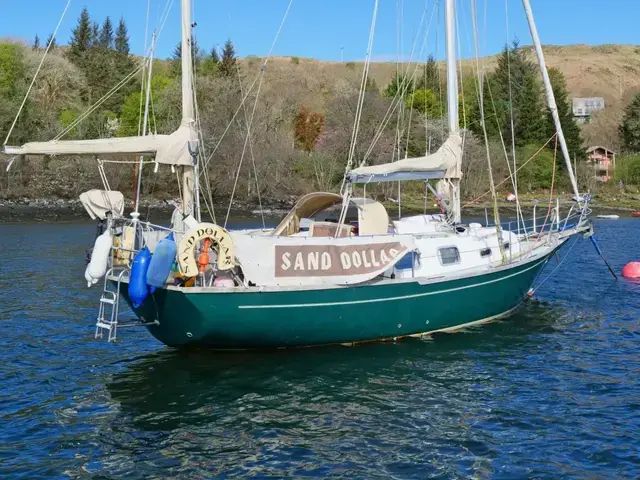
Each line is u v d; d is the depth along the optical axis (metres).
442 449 9.59
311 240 13.02
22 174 57.22
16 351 14.56
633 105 94.62
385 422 10.56
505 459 9.24
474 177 64.88
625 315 18.31
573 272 26.62
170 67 90.25
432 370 13.06
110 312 18.78
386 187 56.97
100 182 57.09
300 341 13.55
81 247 35.41
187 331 12.64
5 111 59.41
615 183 80.62
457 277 14.69
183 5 12.91
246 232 15.20
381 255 13.59
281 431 10.21
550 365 13.52
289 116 76.31
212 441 9.85
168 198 58.72
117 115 75.75
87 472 8.84
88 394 11.80
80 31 100.25
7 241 37.91
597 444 9.68
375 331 14.09
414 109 62.47
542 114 79.69
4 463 9.06
